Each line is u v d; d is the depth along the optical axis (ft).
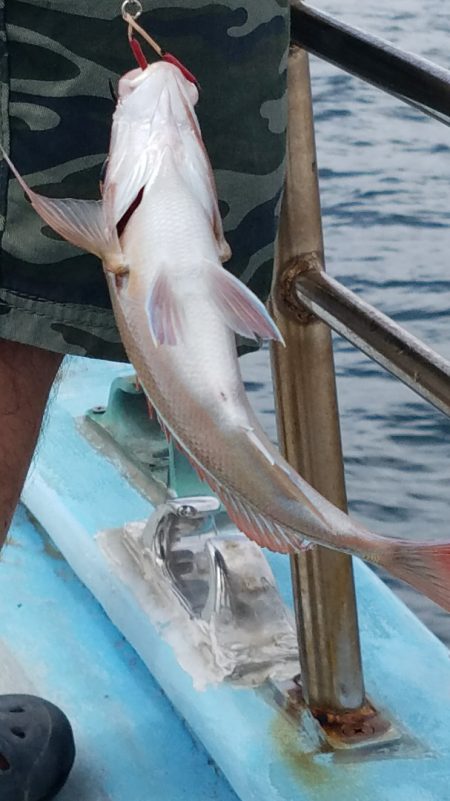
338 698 5.76
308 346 5.16
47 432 8.29
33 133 4.35
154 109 3.07
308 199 5.02
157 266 2.88
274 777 5.54
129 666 6.64
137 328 2.90
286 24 4.75
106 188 3.02
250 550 6.46
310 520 2.84
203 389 2.84
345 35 4.66
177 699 6.12
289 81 4.96
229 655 6.15
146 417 7.97
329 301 4.82
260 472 2.84
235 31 4.51
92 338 4.55
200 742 6.05
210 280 2.87
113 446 8.09
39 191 4.39
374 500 19.48
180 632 6.36
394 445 21.04
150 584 6.68
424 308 26.27
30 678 6.54
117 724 6.21
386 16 47.80
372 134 36.22
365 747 5.68
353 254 28.81
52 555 7.62
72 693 6.43
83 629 6.93
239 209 4.76
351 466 20.45
